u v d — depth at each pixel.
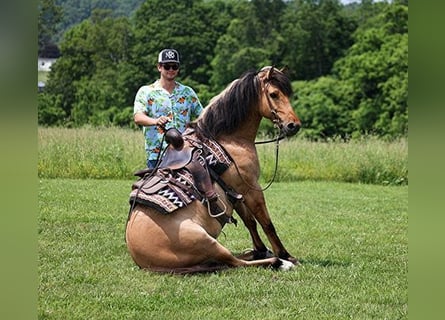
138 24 51.53
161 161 7.52
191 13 50.94
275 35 49.62
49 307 6.11
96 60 51.31
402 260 8.34
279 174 18.77
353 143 20.95
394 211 12.97
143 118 7.72
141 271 7.27
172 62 7.98
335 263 8.12
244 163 7.59
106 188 15.37
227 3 53.91
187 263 7.13
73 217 11.09
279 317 5.98
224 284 6.85
